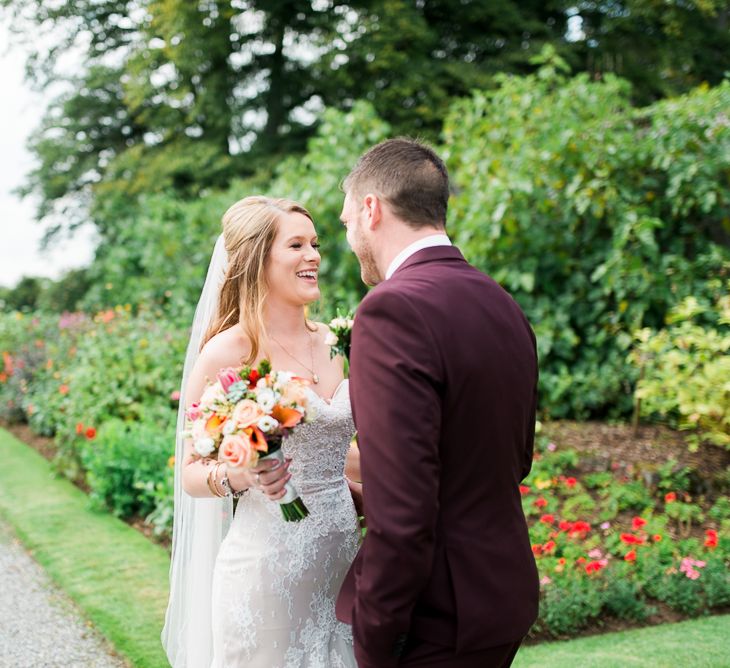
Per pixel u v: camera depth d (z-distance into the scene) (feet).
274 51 49.52
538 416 20.08
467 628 5.08
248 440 5.74
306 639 6.86
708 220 20.38
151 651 11.23
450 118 23.77
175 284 31.37
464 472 5.21
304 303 7.39
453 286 5.40
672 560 12.91
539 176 20.66
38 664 11.12
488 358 5.26
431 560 4.87
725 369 15.30
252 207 7.29
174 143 50.60
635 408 18.19
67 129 56.70
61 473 21.79
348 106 48.78
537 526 13.62
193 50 43.83
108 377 21.44
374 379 4.98
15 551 15.88
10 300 56.44
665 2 41.06
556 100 22.41
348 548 7.14
